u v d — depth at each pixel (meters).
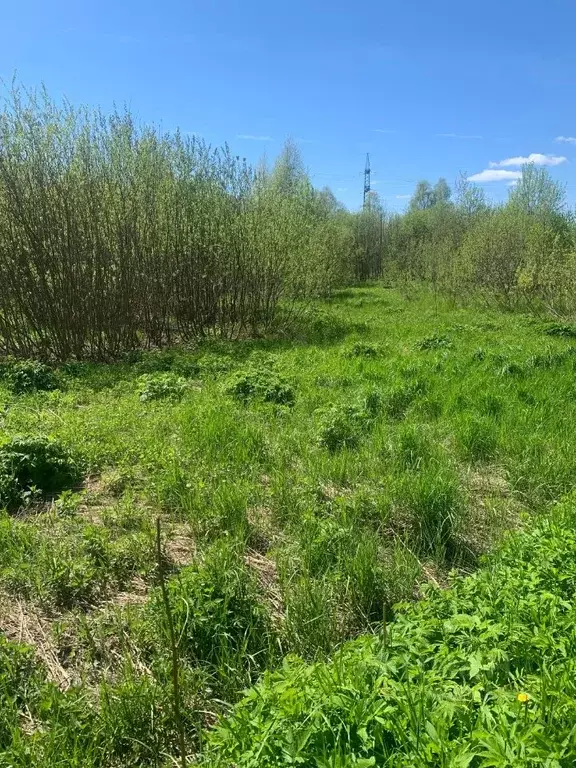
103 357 10.88
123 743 2.53
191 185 12.62
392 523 4.44
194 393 7.56
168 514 4.50
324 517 4.38
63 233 10.27
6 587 3.56
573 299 14.84
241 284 13.36
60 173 10.27
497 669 2.36
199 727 2.56
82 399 7.55
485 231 19.61
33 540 3.97
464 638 2.58
